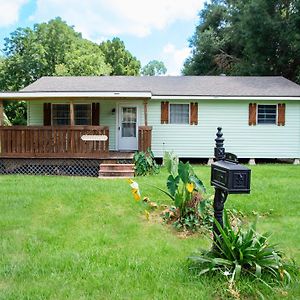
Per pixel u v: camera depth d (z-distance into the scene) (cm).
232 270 354
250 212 621
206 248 446
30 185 804
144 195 711
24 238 471
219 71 2597
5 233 490
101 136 1100
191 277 352
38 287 329
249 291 322
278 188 802
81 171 1114
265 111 1356
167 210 585
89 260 398
